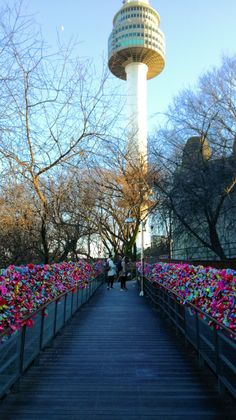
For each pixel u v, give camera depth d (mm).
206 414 4082
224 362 4617
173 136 20172
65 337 8422
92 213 19062
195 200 18375
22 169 9227
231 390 4230
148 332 8977
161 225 23531
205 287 6133
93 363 6234
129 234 30578
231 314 4609
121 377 5445
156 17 58125
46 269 8227
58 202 10727
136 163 23531
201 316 5684
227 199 19109
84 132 9914
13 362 4660
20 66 8359
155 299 12953
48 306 7098
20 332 4938
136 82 59875
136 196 25062
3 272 5805
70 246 14406
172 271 9812
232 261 15641
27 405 4344
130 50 56562
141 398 4578
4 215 9383
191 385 5086
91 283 15977
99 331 9102
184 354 6840
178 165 19328
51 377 5449
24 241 12797
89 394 4723
